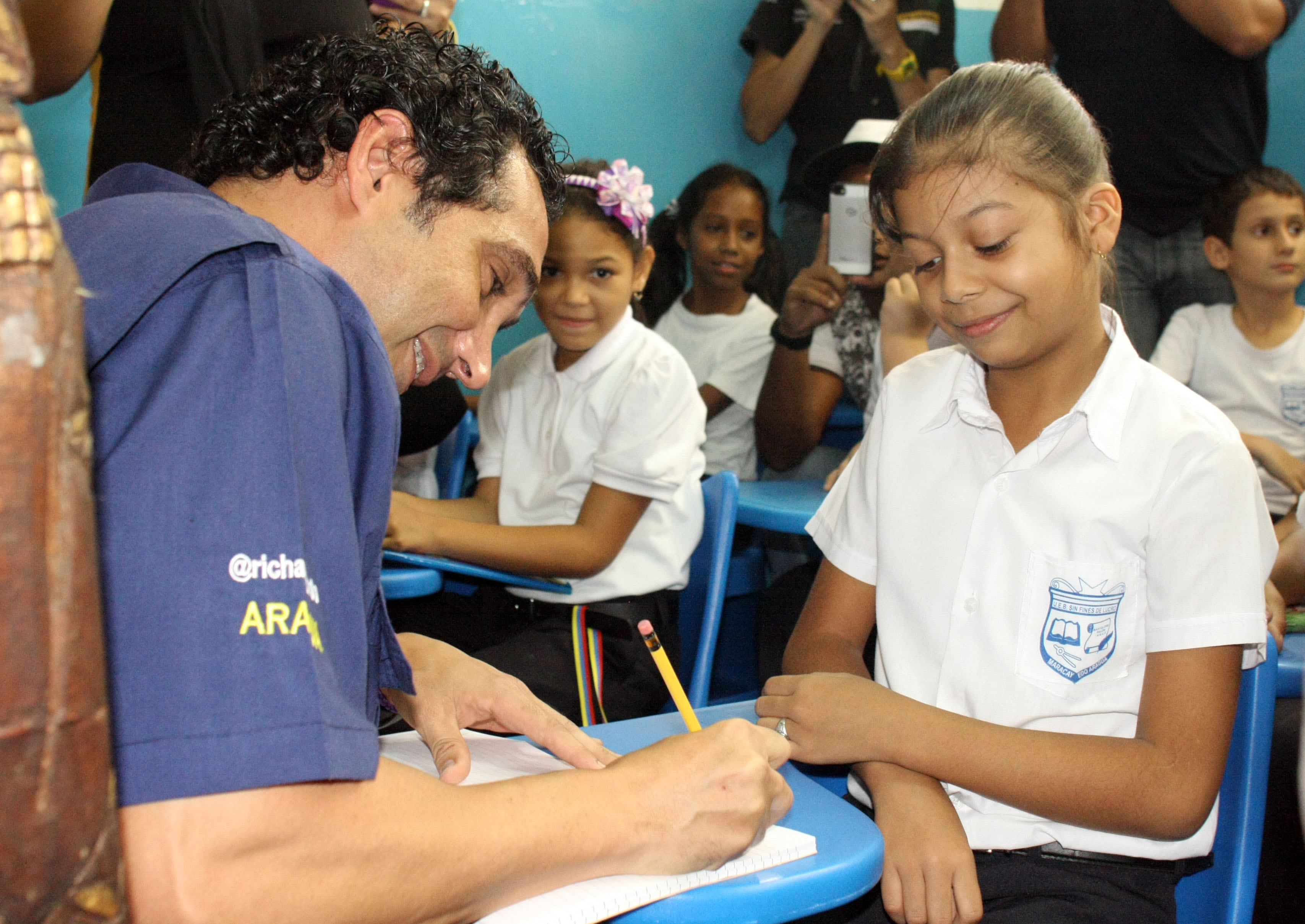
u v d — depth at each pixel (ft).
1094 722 3.02
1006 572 3.13
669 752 2.18
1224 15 8.23
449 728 2.62
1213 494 2.85
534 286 2.59
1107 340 3.26
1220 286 8.76
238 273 1.79
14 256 0.91
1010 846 2.99
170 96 4.99
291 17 4.91
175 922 1.49
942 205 2.92
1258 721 3.07
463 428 7.67
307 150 2.28
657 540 5.65
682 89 9.88
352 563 1.79
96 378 1.64
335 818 1.64
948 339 5.30
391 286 2.33
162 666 1.50
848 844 2.23
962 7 10.35
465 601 6.06
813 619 3.63
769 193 10.20
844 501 3.72
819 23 9.42
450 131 2.30
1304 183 10.19
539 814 1.91
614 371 5.99
